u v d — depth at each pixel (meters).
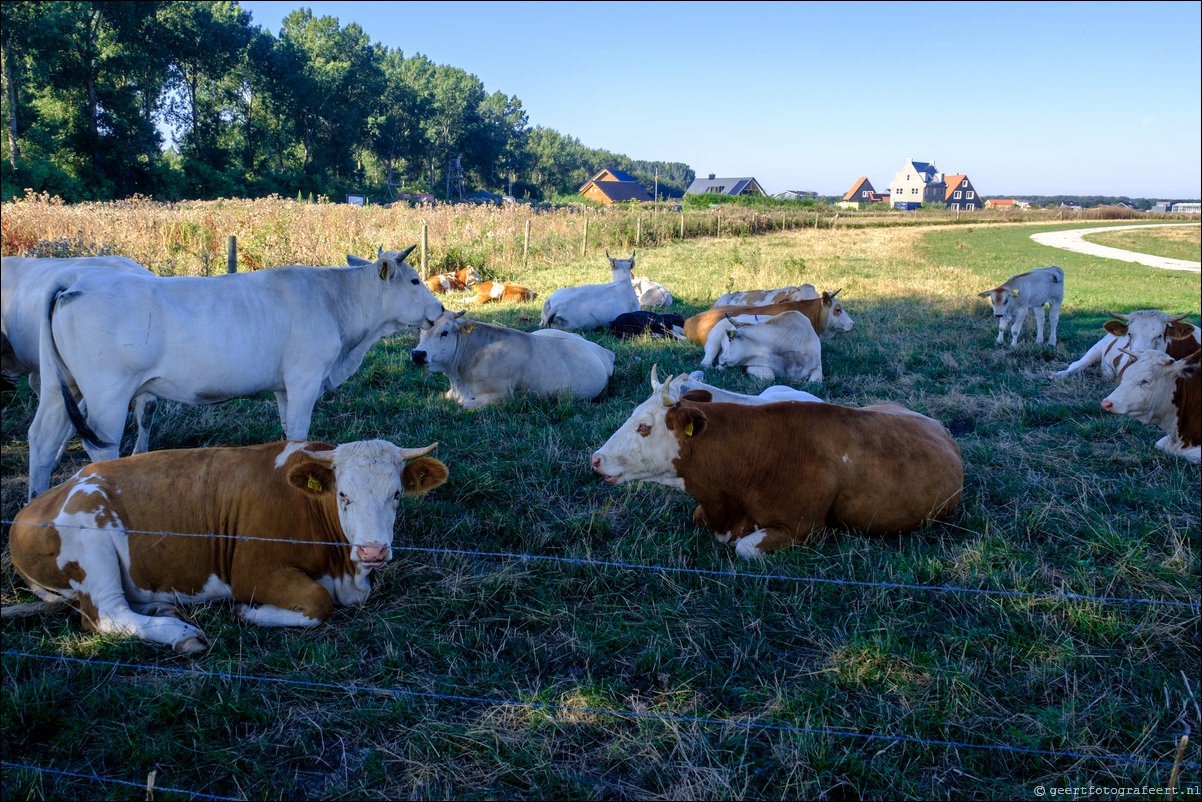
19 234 15.17
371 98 78.31
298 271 5.87
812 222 49.41
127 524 3.88
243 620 3.94
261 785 3.02
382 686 3.56
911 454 4.95
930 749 3.23
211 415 6.74
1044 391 8.64
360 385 8.21
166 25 56.44
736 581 4.43
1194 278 25.27
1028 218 78.12
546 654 3.85
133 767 3.06
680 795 2.99
